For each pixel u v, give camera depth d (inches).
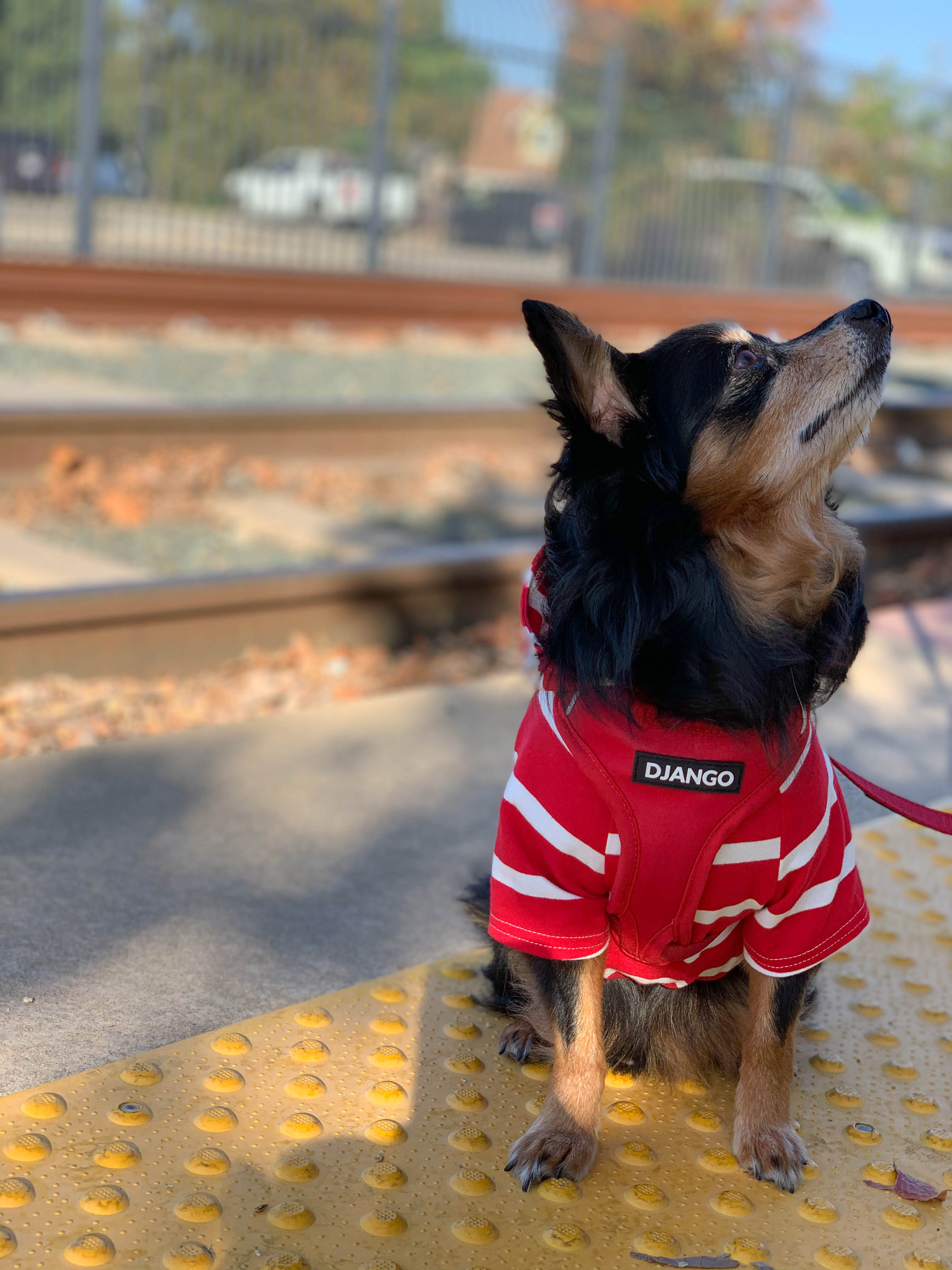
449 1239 31.0
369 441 107.5
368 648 68.2
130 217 187.5
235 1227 30.7
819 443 34.6
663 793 32.7
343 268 214.8
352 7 209.5
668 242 254.1
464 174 229.8
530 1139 33.4
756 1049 35.0
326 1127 33.9
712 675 32.9
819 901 33.8
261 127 198.7
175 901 42.9
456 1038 37.7
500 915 34.0
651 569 33.2
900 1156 34.5
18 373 123.7
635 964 35.4
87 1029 36.6
